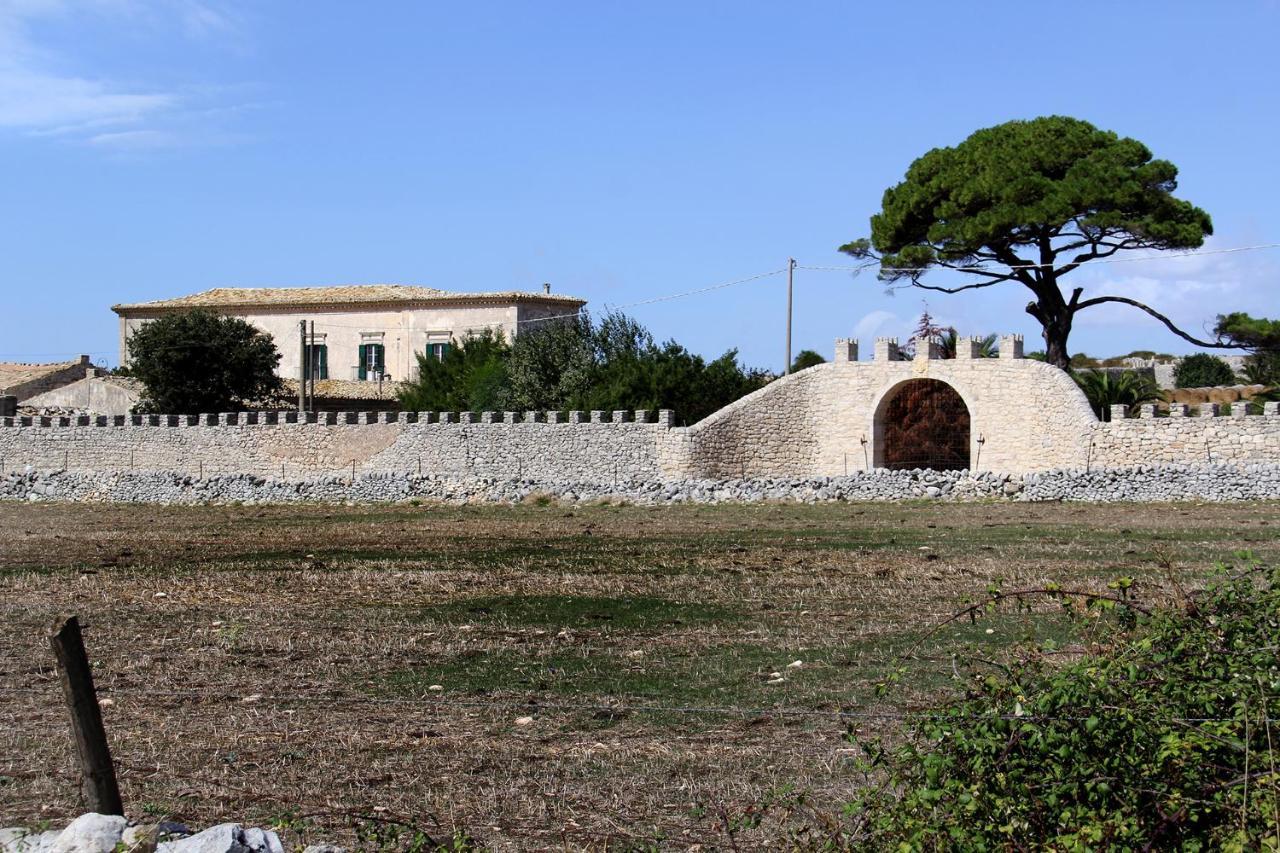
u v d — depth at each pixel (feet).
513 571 105.29
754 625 76.33
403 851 39.73
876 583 92.27
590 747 51.13
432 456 226.99
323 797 45.55
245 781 47.44
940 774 33.96
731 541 128.06
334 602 89.71
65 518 191.83
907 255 210.38
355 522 167.63
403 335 341.62
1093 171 199.00
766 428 205.36
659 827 42.19
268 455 243.40
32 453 267.80
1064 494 165.17
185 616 84.23
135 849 35.24
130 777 48.03
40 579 105.70
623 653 68.95
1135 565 96.84
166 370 297.74
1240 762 33.55
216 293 371.35
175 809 44.24
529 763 49.29
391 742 52.29
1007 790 33.37
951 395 202.59
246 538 146.30
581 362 257.75
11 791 46.80
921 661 63.52
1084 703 33.63
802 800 38.58
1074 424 183.01
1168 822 32.24
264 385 309.01
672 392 237.04
